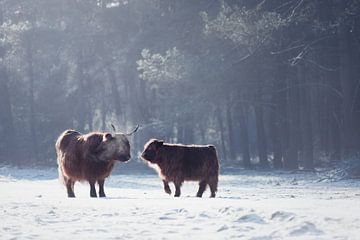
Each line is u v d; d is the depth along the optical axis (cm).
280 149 11131
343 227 1502
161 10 12131
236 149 16962
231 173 9431
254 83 10206
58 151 3316
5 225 1705
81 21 13562
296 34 9788
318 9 9569
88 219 1817
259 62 9956
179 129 12938
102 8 13300
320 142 11975
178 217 1811
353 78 9769
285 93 10581
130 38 12900
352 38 9706
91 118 14700
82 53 13600
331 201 2433
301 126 10475
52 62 13612
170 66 9962
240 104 10975
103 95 15000
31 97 13138
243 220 1669
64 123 13475
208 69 9794
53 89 13438
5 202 2450
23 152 13100
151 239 1423
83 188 4419
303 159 11156
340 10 9350
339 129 10838
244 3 10438
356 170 6838
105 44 13412
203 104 10194
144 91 13162
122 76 14750
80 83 13612
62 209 2120
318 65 9700
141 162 11781
